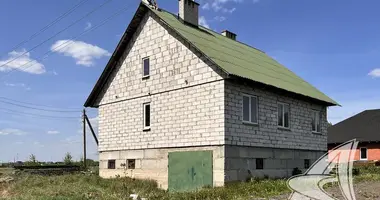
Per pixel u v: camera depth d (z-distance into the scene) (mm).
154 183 21781
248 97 20812
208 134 19734
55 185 21688
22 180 25078
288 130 23234
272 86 20984
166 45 22406
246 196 15930
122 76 25016
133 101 24078
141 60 23875
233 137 19484
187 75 21078
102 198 16359
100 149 25906
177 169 20969
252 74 20953
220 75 19500
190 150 20469
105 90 26125
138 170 23234
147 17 23781
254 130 20750
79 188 19438
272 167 21688
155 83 22812
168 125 21766
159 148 22141
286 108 23500
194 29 24438
